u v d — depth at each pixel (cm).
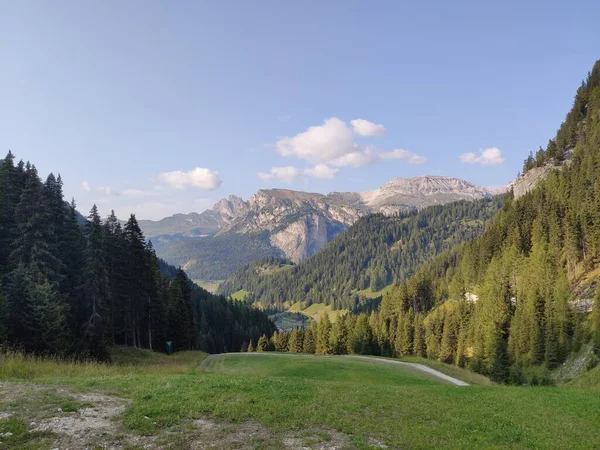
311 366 4372
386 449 1223
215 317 14912
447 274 17625
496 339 8675
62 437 1096
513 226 13700
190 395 1597
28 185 4241
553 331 7581
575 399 2294
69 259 5000
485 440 1418
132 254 5700
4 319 3553
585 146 14175
